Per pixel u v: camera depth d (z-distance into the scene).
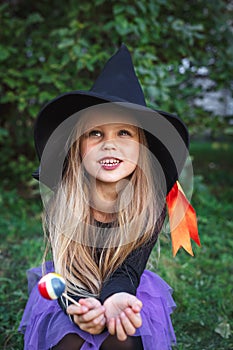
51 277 1.53
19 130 5.09
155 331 1.77
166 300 2.00
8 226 3.74
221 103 5.65
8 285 2.72
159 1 3.93
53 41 4.23
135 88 1.90
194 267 3.06
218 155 7.70
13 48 4.14
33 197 4.59
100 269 1.85
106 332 1.66
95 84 1.92
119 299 1.59
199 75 4.79
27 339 1.87
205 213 4.07
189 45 4.42
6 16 4.27
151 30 3.98
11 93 4.15
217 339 2.33
